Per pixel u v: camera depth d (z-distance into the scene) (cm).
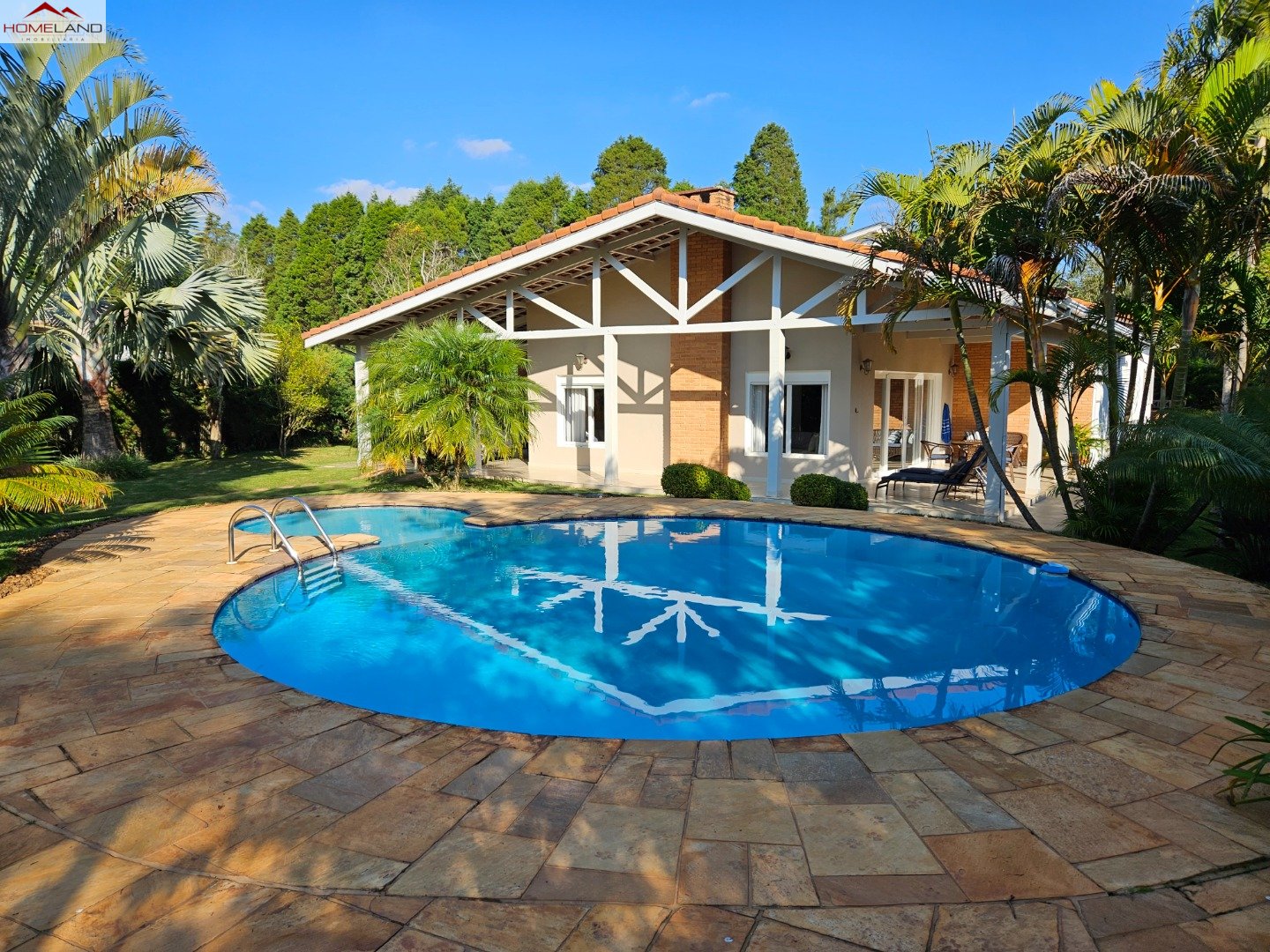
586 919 253
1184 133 762
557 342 1794
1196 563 898
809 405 1462
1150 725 410
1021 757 372
